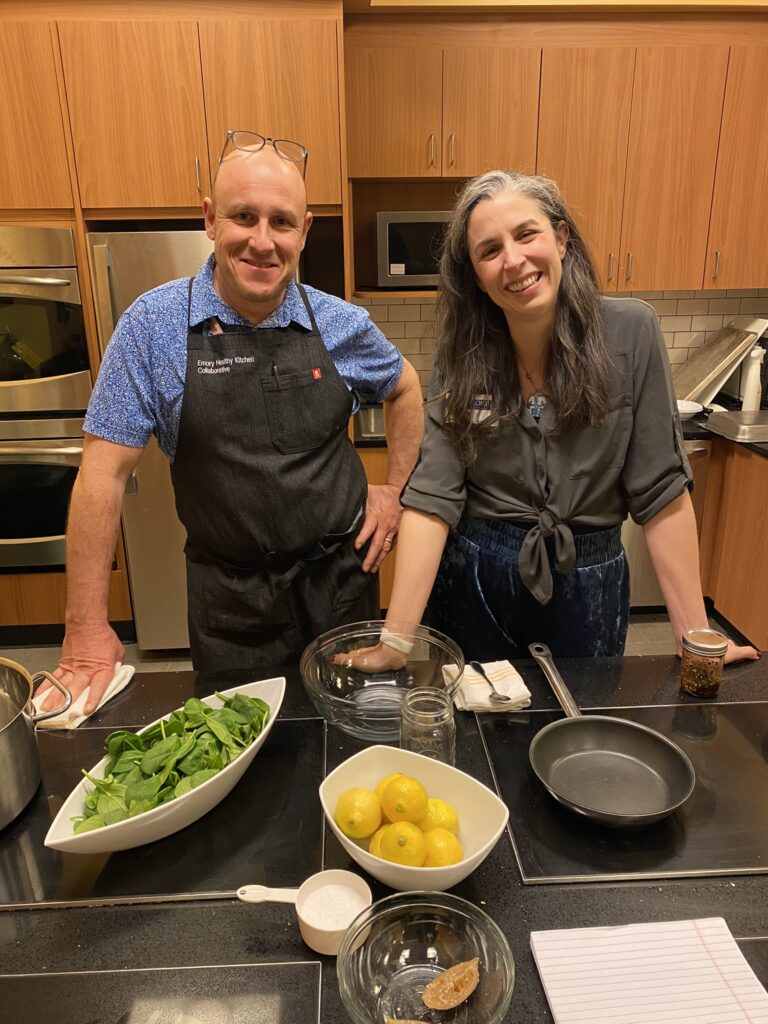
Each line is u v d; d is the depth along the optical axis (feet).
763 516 9.23
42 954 2.50
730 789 3.22
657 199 9.93
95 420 4.57
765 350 10.69
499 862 2.86
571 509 4.87
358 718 3.62
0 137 8.62
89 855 2.92
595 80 9.49
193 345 4.58
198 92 8.54
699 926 2.55
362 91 9.48
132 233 8.72
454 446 4.87
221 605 5.18
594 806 3.08
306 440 4.91
